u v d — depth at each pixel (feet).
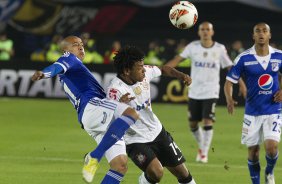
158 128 86.33
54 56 281.54
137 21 310.04
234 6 304.50
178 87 234.17
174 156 85.87
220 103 230.07
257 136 102.12
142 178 85.92
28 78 243.81
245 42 296.51
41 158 132.05
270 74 101.65
